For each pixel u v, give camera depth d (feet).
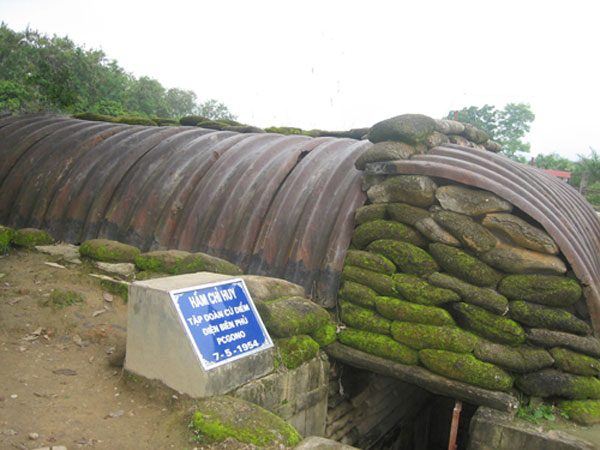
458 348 16.14
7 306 18.19
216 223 23.31
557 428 14.51
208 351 13.35
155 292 13.83
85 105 81.41
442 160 19.38
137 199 26.21
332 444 11.61
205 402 12.83
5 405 12.46
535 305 16.15
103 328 18.06
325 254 20.17
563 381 15.26
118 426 12.42
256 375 14.70
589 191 74.13
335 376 19.43
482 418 14.93
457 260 17.06
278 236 21.63
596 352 15.60
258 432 11.84
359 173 21.71
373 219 19.38
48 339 16.72
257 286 17.69
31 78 39.58
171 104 136.77
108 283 21.24
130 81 120.88
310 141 27.25
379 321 17.79
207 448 11.53
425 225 17.90
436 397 34.37
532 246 16.60
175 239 24.30
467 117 136.56
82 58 86.02
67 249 24.68
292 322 16.42
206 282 14.66
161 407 13.44
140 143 29.04
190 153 27.27
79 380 14.60
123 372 14.82
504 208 17.15
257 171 24.61
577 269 16.20
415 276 17.78
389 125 19.85
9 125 35.63
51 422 12.15
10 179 29.96
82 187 27.76
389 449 26.99
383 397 24.49
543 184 22.80
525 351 15.81
